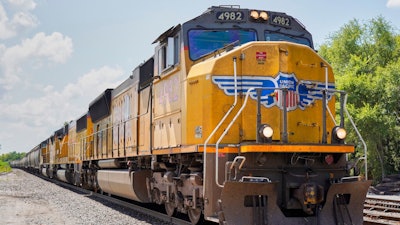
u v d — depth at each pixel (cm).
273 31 941
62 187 2636
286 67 828
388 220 1086
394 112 2742
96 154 1897
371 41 3088
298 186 779
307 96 842
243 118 816
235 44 912
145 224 1034
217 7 947
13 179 3859
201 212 888
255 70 828
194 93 864
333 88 884
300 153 779
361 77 2695
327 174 804
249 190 721
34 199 1817
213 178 781
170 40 962
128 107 1390
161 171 1111
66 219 1173
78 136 2430
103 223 1076
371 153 2650
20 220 1185
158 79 1080
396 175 2806
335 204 774
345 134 804
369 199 1588
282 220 736
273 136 809
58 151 3338
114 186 1455
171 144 977
